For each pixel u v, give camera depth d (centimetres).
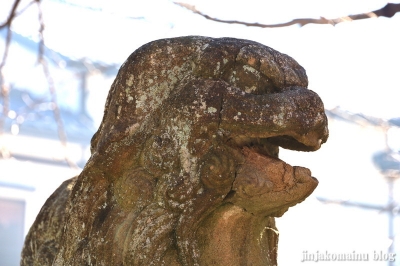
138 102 164
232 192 160
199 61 163
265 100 159
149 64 165
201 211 159
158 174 161
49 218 188
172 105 162
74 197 167
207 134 160
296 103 160
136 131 163
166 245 159
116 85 167
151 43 167
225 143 160
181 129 160
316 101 161
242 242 163
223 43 164
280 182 160
